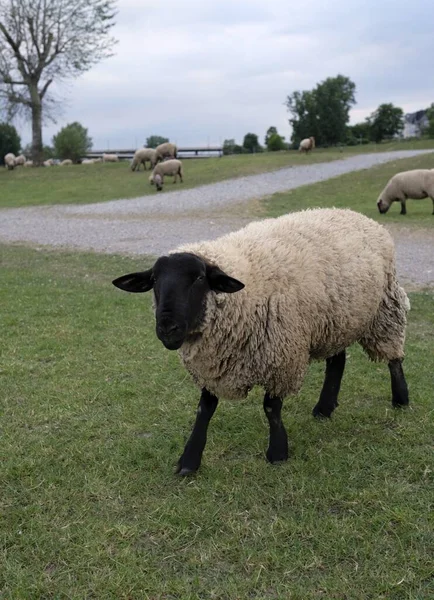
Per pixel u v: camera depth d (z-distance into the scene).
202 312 1.55
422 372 2.40
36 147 19.48
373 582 1.21
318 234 1.88
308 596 1.18
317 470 1.66
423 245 5.65
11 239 7.11
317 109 27.05
